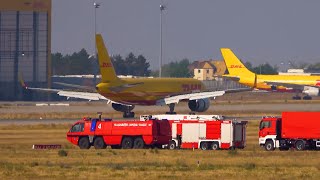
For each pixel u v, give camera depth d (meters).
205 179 193.50
